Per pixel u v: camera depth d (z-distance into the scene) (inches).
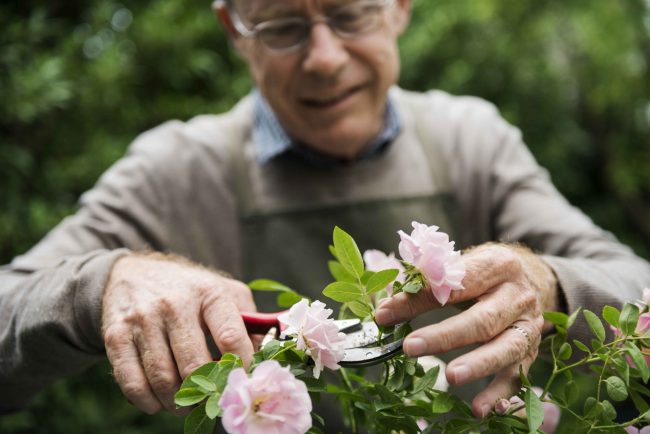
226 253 54.6
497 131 58.9
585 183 126.0
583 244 50.4
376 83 51.3
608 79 117.1
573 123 118.8
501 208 55.9
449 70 108.4
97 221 52.5
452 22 107.6
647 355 27.9
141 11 92.7
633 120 121.7
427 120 59.2
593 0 112.2
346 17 48.2
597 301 33.5
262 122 57.2
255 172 56.0
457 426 26.5
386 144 56.9
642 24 113.6
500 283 28.2
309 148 54.6
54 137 84.4
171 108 93.2
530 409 25.1
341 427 45.6
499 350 26.4
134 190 54.3
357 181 55.2
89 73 85.4
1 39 81.2
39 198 82.0
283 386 22.3
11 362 38.2
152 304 30.7
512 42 112.5
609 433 27.2
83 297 34.6
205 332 31.2
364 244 54.3
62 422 77.3
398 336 27.2
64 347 36.3
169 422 82.5
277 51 49.0
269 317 31.1
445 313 50.6
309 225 54.3
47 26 85.8
